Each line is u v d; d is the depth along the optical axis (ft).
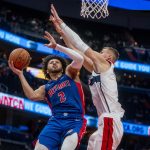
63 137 19.02
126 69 101.14
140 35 113.60
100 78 19.92
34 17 106.63
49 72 20.47
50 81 20.39
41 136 19.22
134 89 100.94
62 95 19.62
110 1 55.16
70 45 20.80
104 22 108.06
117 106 20.06
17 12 105.09
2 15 99.04
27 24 100.63
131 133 89.97
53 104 19.77
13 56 20.22
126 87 100.42
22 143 75.05
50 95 19.89
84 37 107.96
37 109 80.89
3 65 85.71
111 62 20.47
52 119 19.54
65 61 20.65
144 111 99.14
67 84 19.76
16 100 77.77
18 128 84.69
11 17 101.65
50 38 19.49
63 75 20.12
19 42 91.45
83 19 106.63
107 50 21.04
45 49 93.86
